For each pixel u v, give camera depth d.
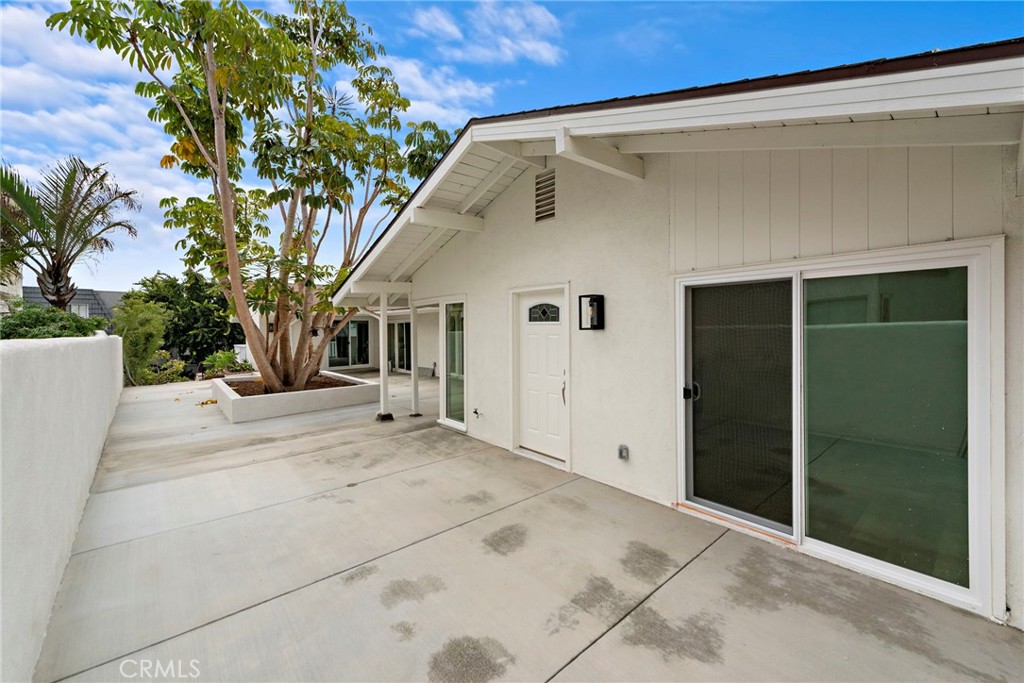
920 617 2.56
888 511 2.96
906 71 2.01
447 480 4.93
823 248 3.14
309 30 9.24
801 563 3.17
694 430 4.06
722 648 2.33
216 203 8.95
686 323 4.04
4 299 8.86
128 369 13.50
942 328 2.71
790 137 2.96
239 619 2.60
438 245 7.34
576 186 4.97
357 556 3.31
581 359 5.00
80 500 3.99
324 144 8.46
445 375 7.67
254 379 12.20
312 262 9.88
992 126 2.30
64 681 2.13
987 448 2.54
